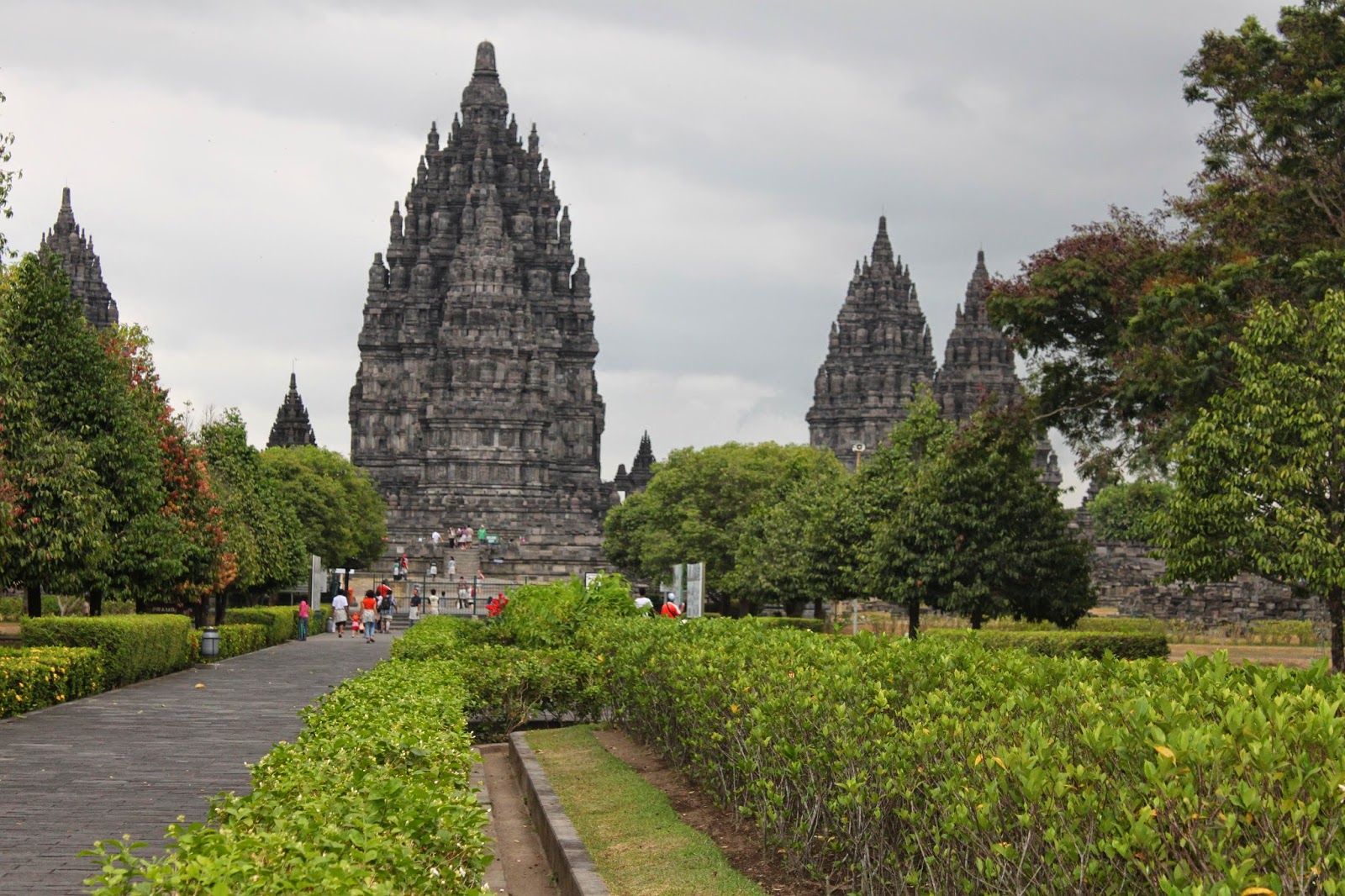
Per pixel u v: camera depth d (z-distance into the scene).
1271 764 11.42
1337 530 39.31
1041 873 13.19
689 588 57.66
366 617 95.06
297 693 51.09
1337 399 38.78
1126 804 12.02
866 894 17.56
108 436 58.41
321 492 163.38
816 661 23.16
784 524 98.62
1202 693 14.80
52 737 36.38
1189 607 101.00
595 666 41.47
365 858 12.52
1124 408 55.44
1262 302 41.31
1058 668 18.11
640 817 24.95
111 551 56.84
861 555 71.62
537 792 28.06
